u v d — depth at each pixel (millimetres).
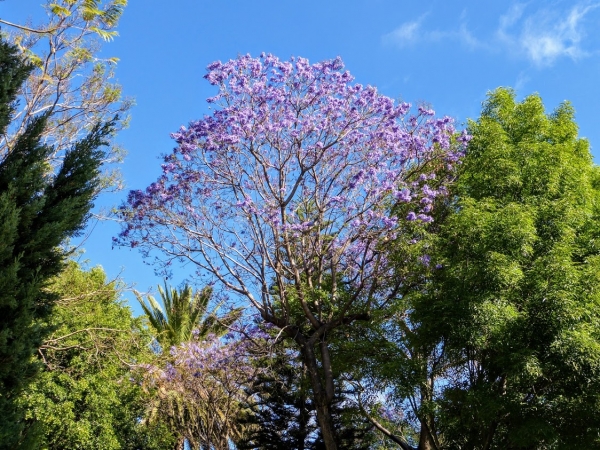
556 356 10242
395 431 16109
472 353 12055
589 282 10508
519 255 11070
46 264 8797
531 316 10508
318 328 13430
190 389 19391
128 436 19969
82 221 9289
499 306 10570
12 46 9336
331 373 12953
